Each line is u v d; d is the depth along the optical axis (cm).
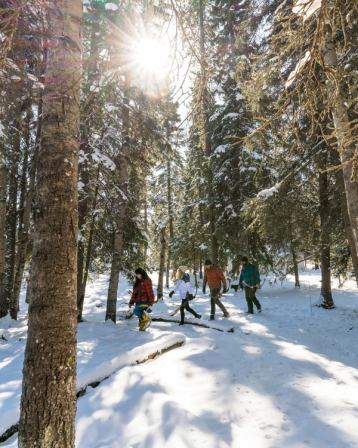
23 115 1077
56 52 309
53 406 276
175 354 675
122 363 603
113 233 1322
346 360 727
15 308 1286
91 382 548
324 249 1312
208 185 1833
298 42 343
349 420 427
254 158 1502
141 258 1540
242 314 1193
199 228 2272
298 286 2167
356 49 701
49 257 286
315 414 451
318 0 279
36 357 279
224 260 1934
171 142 1127
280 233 1048
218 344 743
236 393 514
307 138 889
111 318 1136
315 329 996
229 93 1594
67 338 286
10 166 1167
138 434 404
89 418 450
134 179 1360
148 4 404
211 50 444
